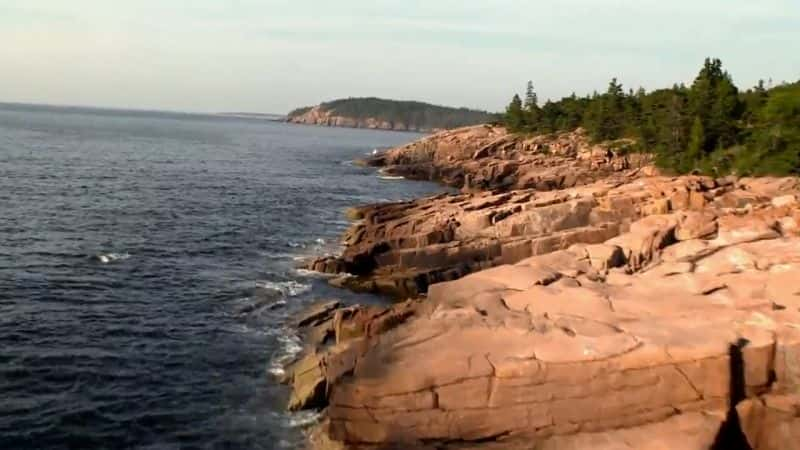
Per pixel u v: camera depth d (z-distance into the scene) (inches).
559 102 6151.6
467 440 931.3
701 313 1053.8
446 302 1192.2
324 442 971.9
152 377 1170.6
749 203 2106.3
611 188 2456.9
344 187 4163.4
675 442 864.9
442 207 2455.7
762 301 1085.8
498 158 4980.3
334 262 1909.4
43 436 972.6
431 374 925.2
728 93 3592.5
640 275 1284.4
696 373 914.7
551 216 2114.9
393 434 933.2
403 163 5787.4
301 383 1113.4
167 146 6628.9
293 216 2861.7
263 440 983.0
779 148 2832.2
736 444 932.0
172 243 2158.0
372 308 1291.8
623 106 4975.4
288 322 1467.8
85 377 1155.3
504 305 1141.1
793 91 2979.8
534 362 917.8
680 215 1721.2
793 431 913.5
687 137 3572.8
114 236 2183.8
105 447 957.8
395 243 2022.6
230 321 1461.6
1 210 2444.6
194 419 1037.2
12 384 1111.6
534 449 908.0
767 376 940.0
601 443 888.3
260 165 5270.7
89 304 1513.3
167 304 1552.7
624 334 969.5
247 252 2126.0
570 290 1176.8
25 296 1526.8
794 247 1336.1
